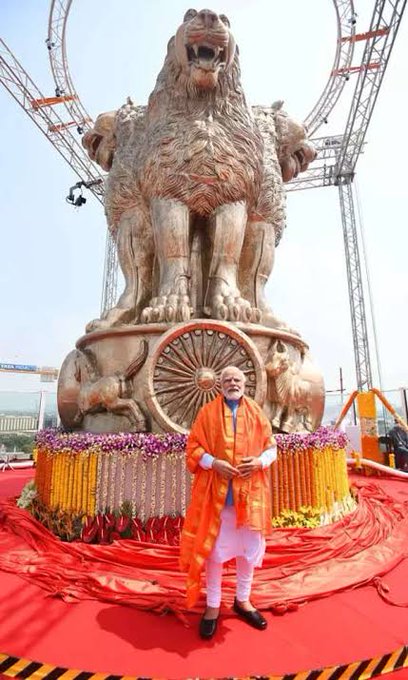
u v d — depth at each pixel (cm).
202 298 454
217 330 365
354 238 1367
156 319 398
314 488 349
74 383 428
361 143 1280
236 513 206
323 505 353
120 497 318
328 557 292
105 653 191
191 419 354
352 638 204
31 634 206
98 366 416
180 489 315
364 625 217
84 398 393
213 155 424
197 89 433
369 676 180
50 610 229
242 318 404
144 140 466
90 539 309
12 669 179
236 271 448
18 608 231
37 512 368
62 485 338
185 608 226
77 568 275
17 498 449
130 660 186
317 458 357
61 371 446
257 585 252
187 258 439
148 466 322
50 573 267
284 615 225
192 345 362
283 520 328
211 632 203
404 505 452
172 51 447
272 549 291
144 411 370
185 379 359
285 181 577
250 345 363
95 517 319
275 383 395
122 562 281
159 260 446
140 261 479
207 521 208
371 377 1283
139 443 323
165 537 301
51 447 359
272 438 227
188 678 174
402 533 364
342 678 176
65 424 439
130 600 235
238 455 211
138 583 254
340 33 1027
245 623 216
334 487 374
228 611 224
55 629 211
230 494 212
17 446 984
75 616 223
